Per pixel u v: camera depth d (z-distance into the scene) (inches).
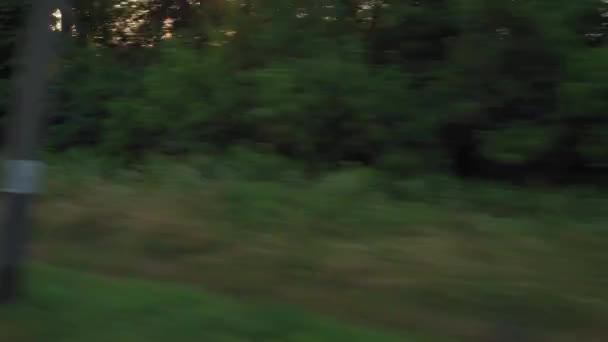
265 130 462.6
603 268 281.0
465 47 414.9
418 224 331.9
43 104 250.7
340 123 447.8
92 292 259.6
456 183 411.8
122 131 530.6
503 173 444.5
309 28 472.7
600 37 402.9
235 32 498.9
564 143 403.9
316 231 328.5
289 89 432.1
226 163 444.8
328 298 271.6
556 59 393.7
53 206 380.8
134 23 734.5
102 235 346.9
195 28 581.9
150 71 556.7
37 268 290.8
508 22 395.9
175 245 325.1
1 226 276.2
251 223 338.0
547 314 250.8
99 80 624.1
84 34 726.5
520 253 296.8
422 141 442.0
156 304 245.4
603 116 367.2
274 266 298.4
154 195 391.5
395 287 274.1
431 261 290.2
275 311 240.5
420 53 478.9
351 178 380.5
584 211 356.2
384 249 303.6
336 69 434.3
